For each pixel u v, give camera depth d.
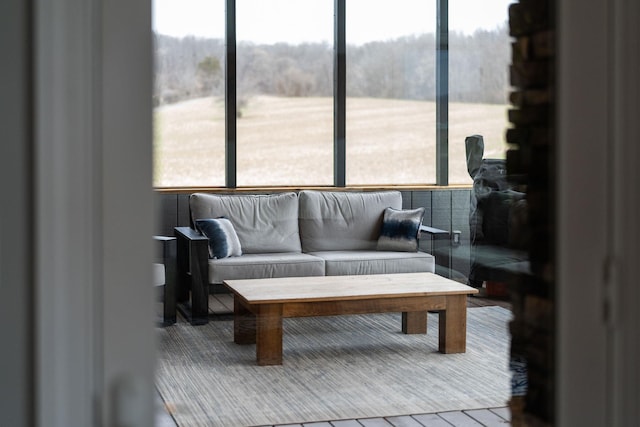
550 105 1.40
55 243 1.05
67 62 1.05
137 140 1.11
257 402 2.19
